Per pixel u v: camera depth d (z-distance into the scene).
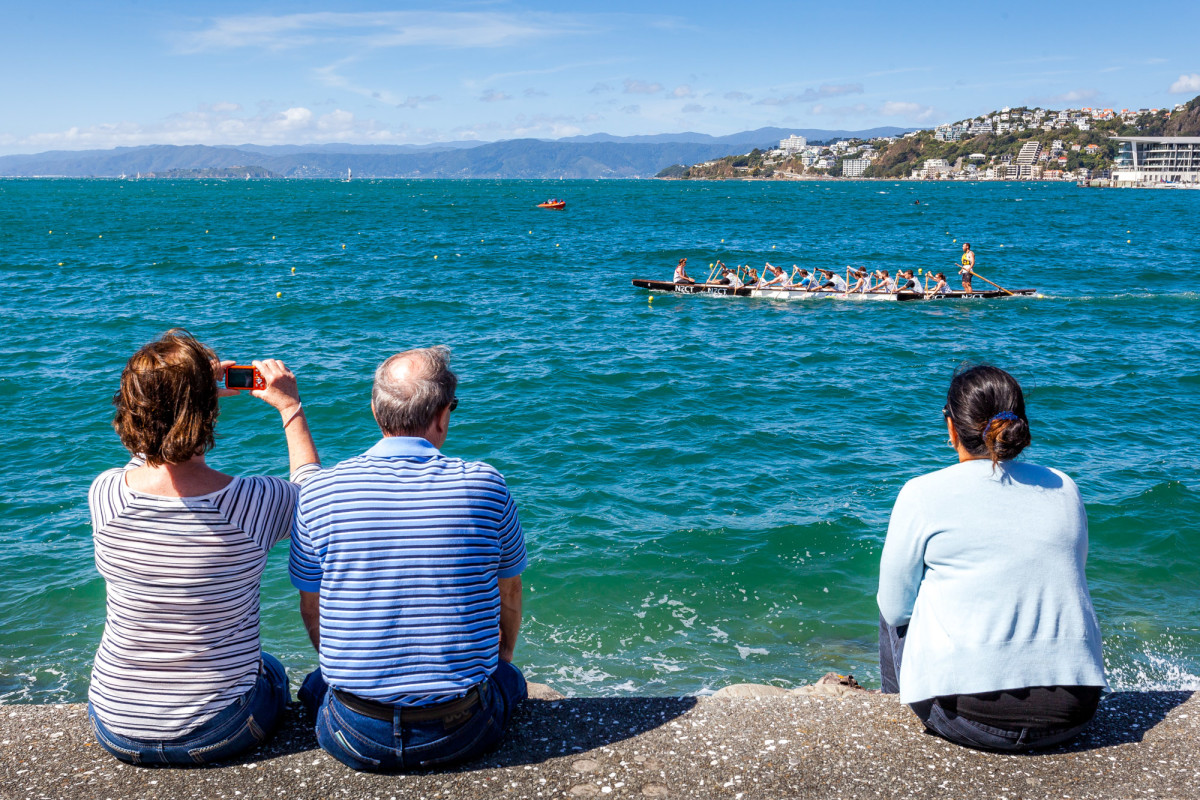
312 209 80.25
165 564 2.27
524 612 7.06
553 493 9.69
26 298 23.70
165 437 2.21
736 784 2.37
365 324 20.95
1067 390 14.62
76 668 6.12
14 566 7.64
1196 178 174.88
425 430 2.52
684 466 10.68
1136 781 2.38
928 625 2.53
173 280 28.27
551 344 18.80
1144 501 9.12
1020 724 2.41
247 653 2.43
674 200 110.81
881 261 36.19
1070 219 66.25
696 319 22.33
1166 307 23.94
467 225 58.88
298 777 2.38
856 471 10.50
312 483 2.37
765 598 7.30
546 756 2.50
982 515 2.48
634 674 6.18
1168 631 6.66
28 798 2.28
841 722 2.69
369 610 2.28
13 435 11.54
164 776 2.38
